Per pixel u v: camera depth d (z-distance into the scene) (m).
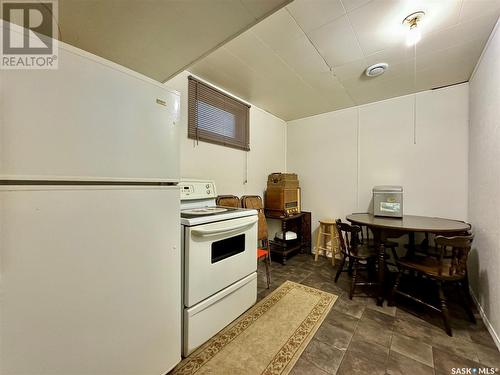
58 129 0.74
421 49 1.82
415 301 1.83
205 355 1.34
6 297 0.65
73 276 0.78
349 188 3.17
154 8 0.98
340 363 1.28
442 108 2.48
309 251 3.49
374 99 2.87
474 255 2.00
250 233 1.86
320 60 1.99
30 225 0.69
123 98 0.92
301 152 3.67
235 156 2.84
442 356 1.34
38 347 0.71
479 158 1.93
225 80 2.38
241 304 1.76
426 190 2.58
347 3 1.36
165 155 1.10
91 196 0.83
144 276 1.02
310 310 1.84
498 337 1.42
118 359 0.93
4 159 0.63
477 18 1.46
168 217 1.13
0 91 0.63
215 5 0.98
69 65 0.76
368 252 2.22
